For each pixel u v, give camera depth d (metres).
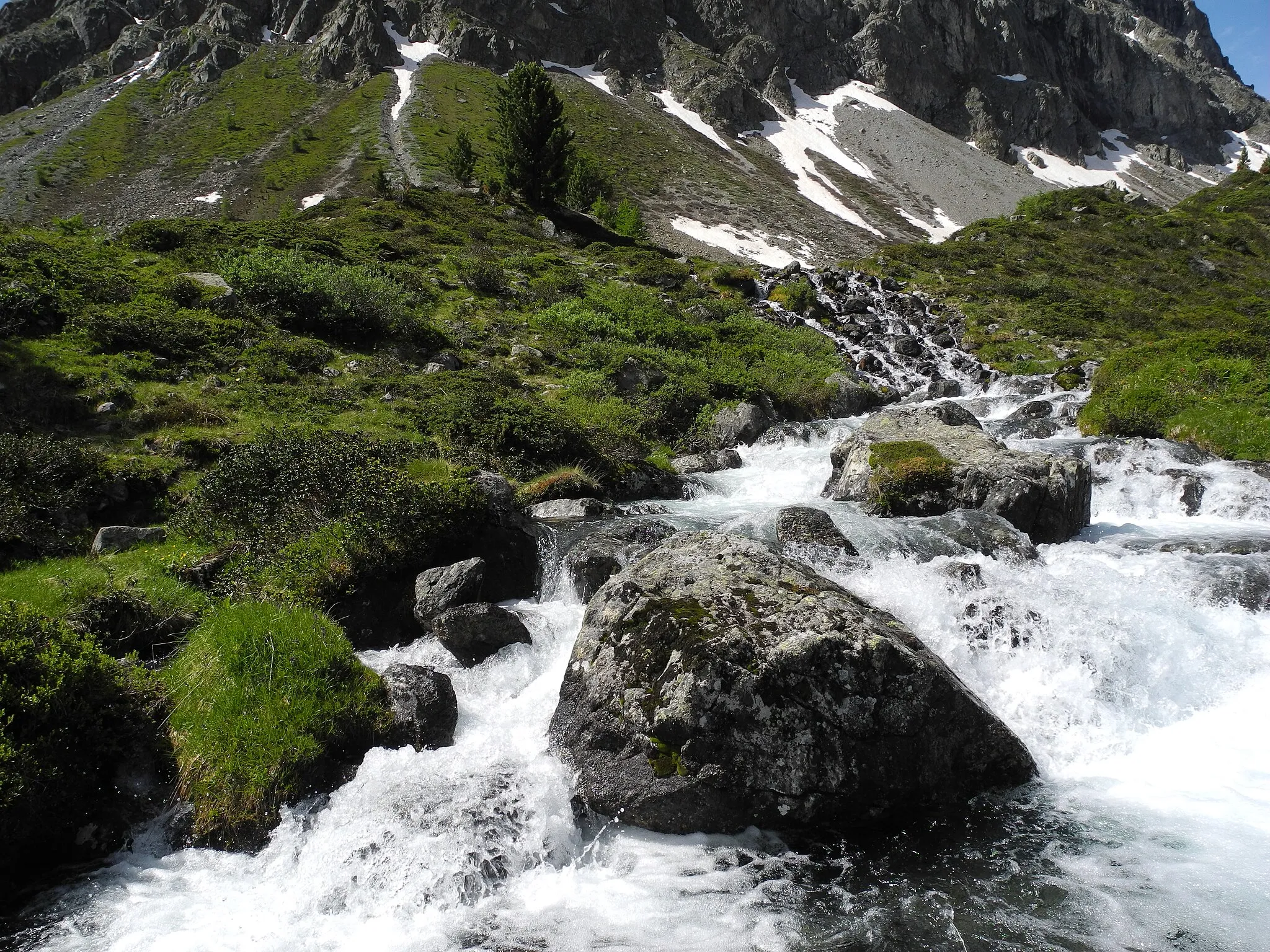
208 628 7.98
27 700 6.38
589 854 6.33
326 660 7.61
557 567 10.73
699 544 8.24
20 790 5.99
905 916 5.46
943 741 6.77
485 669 8.69
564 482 13.86
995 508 12.12
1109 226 50.28
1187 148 160.88
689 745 6.40
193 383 15.30
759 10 137.38
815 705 6.51
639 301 28.80
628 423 18.53
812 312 34.22
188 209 71.81
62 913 5.81
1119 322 33.88
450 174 54.47
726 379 22.42
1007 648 8.34
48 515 10.40
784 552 10.30
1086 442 17.23
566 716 7.19
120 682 7.41
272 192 73.50
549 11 129.62
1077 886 5.69
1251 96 187.50
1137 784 6.97
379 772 6.91
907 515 12.82
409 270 27.08
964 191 108.19
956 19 143.38
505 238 36.94
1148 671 8.16
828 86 136.38
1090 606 8.71
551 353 22.33
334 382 17.02
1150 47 190.62
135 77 120.50
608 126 102.50
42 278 16.53
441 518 10.10
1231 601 9.45
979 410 23.55
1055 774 7.24
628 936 5.39
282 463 10.90
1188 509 14.02
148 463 12.08
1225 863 5.83
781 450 18.64
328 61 114.25
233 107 103.81
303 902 5.82
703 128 116.06
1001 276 40.25
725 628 6.80
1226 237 47.62
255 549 9.76
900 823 6.59
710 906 5.65
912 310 34.94
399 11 129.75
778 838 6.41
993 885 5.77
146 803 6.77
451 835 6.11
